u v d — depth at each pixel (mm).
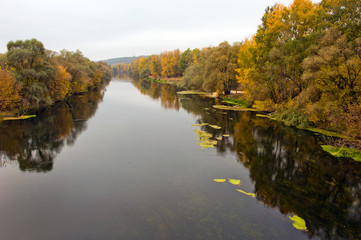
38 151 23969
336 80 24953
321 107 26297
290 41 33031
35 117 40219
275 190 16281
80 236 11516
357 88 23281
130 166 20156
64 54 74250
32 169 19594
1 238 11375
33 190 16078
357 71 22938
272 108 43375
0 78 36375
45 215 13266
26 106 40719
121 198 15039
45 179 17750
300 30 34469
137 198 15039
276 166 20359
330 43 25953
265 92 42188
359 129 20672
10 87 37312
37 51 45188
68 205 14266
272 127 33594
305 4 35156
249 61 47438
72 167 19969
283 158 22141
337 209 14094
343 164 20656
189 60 130125
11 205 14219
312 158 22078
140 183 17094
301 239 11375
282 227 12281
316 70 26109
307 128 32094
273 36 39188
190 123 36906
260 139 27938
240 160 21719
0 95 36344
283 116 37594
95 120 38781
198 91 84938
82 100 63281
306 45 31969
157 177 18094
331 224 12617
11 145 25828
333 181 17719
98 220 12797
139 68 188625
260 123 36156
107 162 21047
